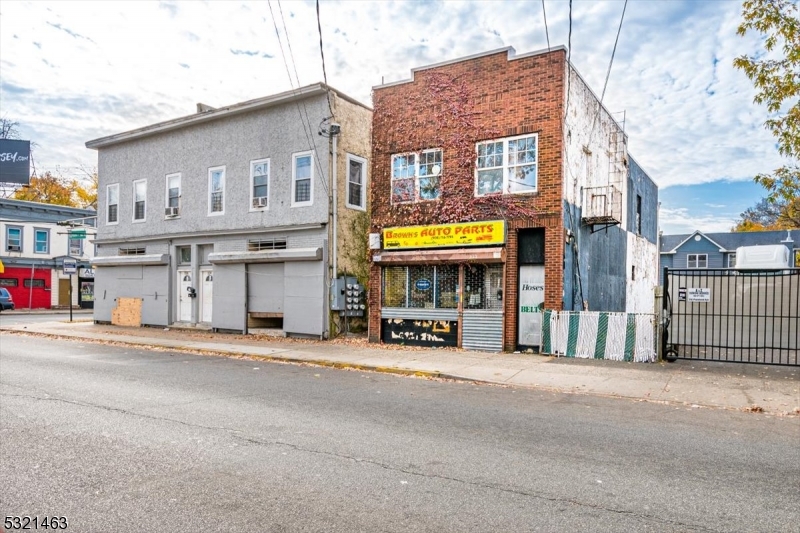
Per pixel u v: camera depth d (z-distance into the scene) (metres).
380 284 16.58
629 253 22.52
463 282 15.17
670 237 53.22
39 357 13.66
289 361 13.73
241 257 19.55
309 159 18.67
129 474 5.11
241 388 9.68
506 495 4.70
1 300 35.97
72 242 42.62
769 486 5.00
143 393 9.01
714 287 12.61
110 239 25.09
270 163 19.62
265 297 19.53
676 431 6.98
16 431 6.53
